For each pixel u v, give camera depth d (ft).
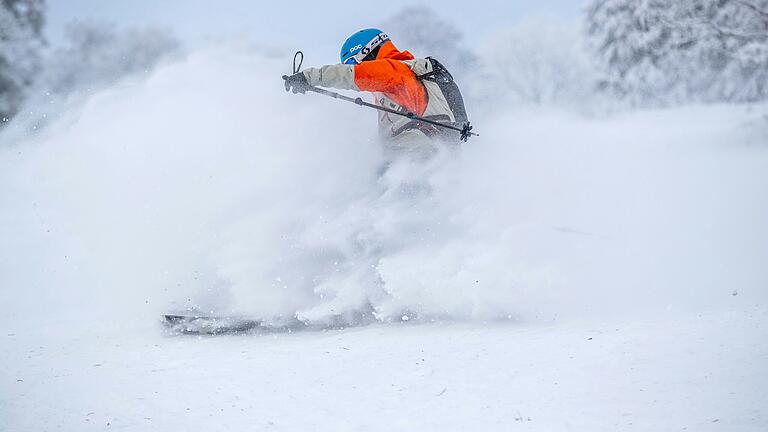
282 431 19.33
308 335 32.04
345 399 21.68
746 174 86.17
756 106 178.19
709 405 18.70
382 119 37.04
